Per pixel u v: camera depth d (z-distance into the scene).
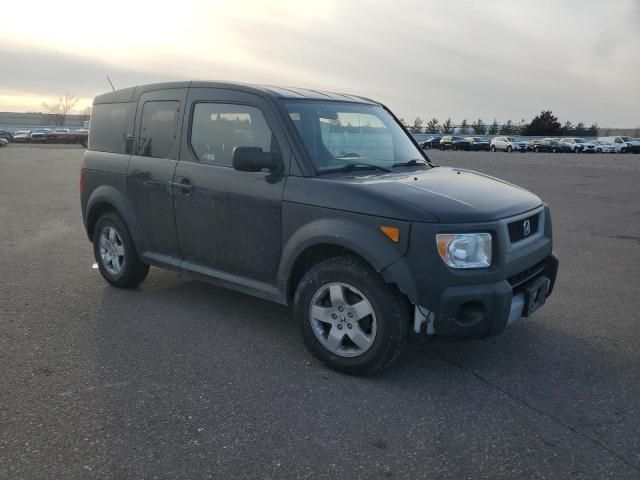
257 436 3.07
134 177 5.12
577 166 28.75
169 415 3.27
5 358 3.99
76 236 8.41
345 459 2.88
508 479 2.75
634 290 5.97
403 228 3.46
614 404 3.51
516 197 4.08
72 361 3.97
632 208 12.36
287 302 4.18
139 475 2.72
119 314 4.94
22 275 6.15
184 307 5.14
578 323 4.93
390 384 3.72
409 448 2.99
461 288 3.46
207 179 4.50
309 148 4.11
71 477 2.69
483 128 93.06
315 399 3.49
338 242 3.68
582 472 2.82
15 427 3.10
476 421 3.28
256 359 4.06
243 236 4.32
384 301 3.57
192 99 4.76
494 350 4.31
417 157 5.02
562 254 7.70
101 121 5.67
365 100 5.27
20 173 20.00
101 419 3.21
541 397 3.58
